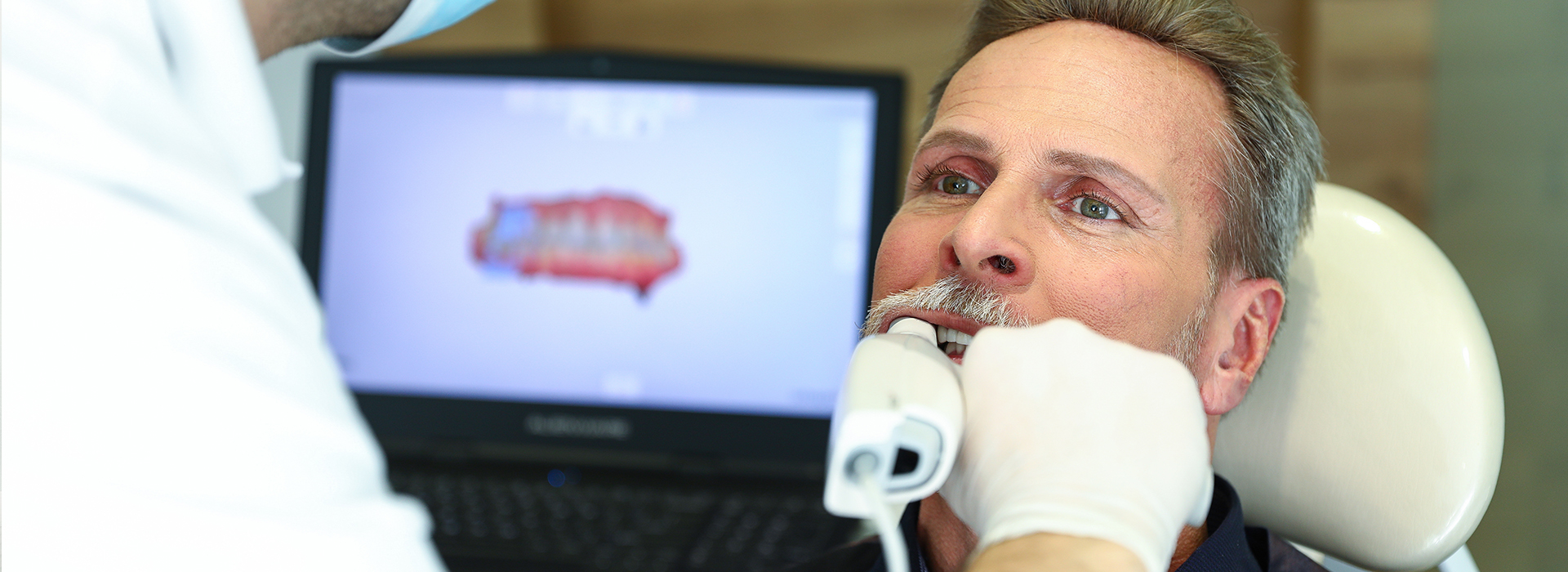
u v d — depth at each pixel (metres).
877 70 1.33
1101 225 0.65
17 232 0.29
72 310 0.29
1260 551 0.72
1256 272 0.71
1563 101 0.96
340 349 1.31
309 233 1.32
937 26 1.45
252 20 0.40
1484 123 1.15
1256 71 0.70
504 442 1.28
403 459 1.25
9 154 0.29
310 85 1.33
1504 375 1.13
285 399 0.32
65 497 0.29
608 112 1.29
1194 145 0.67
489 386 1.29
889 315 0.66
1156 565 0.41
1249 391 0.77
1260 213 0.71
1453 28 1.23
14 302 0.29
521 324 1.29
